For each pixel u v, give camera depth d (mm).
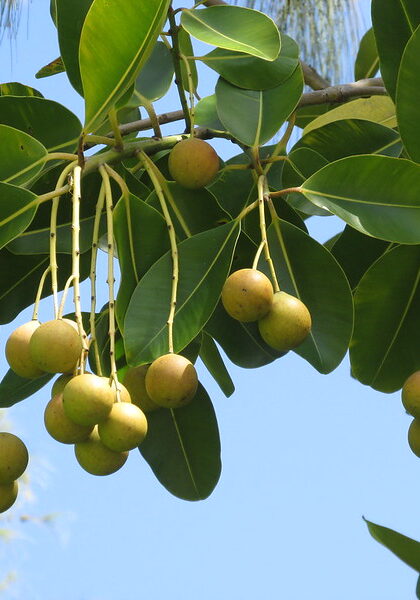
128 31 2123
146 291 2137
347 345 2164
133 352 2119
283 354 2262
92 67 2129
